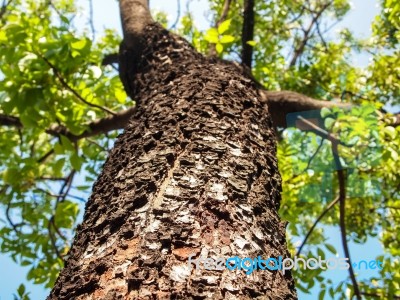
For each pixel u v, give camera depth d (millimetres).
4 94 2764
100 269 1074
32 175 4020
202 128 1608
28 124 2838
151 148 1526
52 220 4031
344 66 5496
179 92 1906
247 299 1012
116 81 3291
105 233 1217
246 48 3574
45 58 2727
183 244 1103
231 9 5590
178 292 955
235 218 1241
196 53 2639
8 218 3951
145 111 1916
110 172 1557
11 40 2727
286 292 1141
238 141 1621
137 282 981
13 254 4035
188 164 1396
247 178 1440
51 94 2859
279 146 4250
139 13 3279
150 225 1154
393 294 4238
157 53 2625
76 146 3473
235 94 1973
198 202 1244
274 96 2732
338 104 2795
